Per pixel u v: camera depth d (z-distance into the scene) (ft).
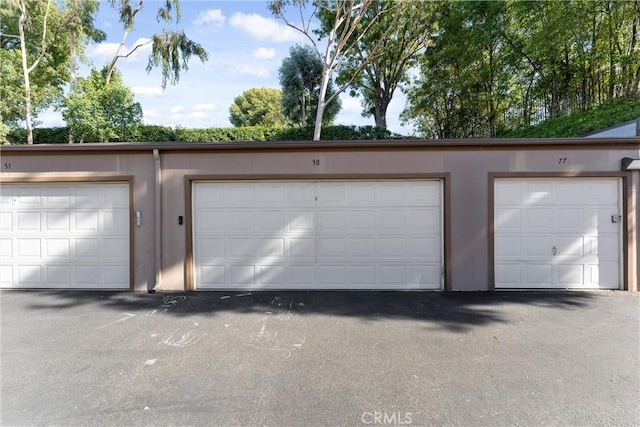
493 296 20.72
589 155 21.57
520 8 48.42
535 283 22.08
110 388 10.76
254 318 17.17
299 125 60.34
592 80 43.50
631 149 21.42
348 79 68.28
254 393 10.43
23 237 23.24
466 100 68.03
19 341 14.37
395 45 65.41
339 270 22.66
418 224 22.48
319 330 15.51
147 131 44.68
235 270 22.90
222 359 12.69
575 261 21.94
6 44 52.29
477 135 69.10
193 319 17.07
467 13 58.90
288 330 15.53
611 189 21.81
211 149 22.44
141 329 15.69
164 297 21.06
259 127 48.47
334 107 60.59
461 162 21.98
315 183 22.71
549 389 10.55
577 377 11.26
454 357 12.72
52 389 10.72
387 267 22.50
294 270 22.76
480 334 14.90
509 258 22.13
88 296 21.31
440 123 75.36
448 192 22.00
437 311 18.07
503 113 63.46
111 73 56.34
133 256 22.77
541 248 22.06
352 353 13.12
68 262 23.13
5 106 43.65
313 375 11.47
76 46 56.13
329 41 48.55
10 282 23.25
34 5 48.42
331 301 20.03
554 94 49.34
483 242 21.99
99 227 23.07
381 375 11.44
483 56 62.85
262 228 22.86
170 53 50.83
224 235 22.91
